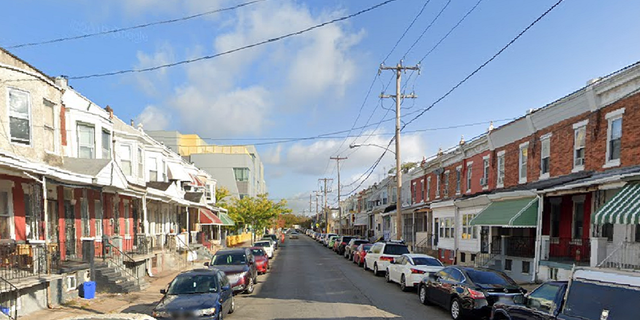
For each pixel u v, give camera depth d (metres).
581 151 16.66
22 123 13.76
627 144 14.13
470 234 24.25
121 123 23.05
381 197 53.75
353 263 29.27
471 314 10.45
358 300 14.20
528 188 18.27
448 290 11.64
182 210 33.16
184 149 66.44
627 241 13.04
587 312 6.37
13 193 13.41
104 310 12.54
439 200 31.75
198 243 33.56
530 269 17.45
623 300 5.90
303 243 65.75
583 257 15.38
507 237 19.77
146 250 20.08
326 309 12.62
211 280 11.31
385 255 20.86
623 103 14.35
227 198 61.22
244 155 64.56
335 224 109.44
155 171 26.28
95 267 15.54
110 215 20.30
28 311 11.72
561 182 15.83
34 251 12.47
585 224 15.98
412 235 36.31
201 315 9.75
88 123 18.06
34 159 14.07
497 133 22.66
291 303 13.68
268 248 33.03
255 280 17.81
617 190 14.04
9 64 13.41
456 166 29.00
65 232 16.39
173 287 11.12
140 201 23.88
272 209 51.34
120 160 21.80
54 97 15.67
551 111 18.05
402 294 15.54
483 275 11.30
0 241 12.66
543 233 18.50
